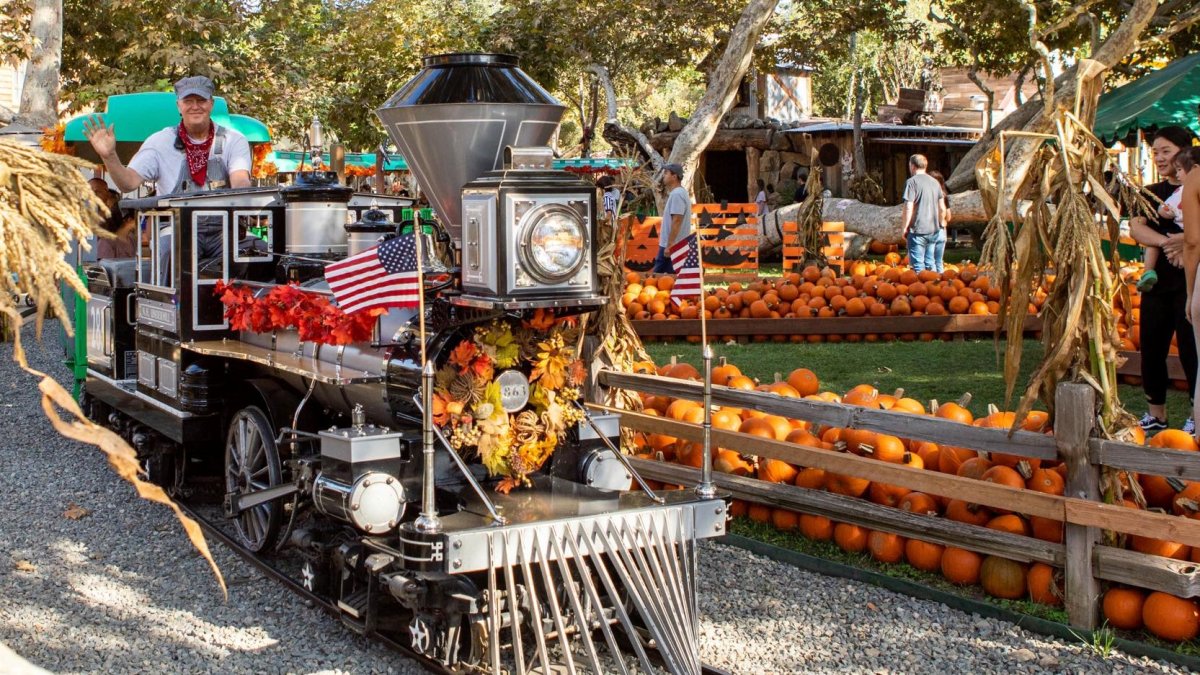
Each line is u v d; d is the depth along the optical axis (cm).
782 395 679
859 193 2875
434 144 537
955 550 581
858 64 4000
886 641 523
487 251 477
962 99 4238
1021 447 562
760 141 3155
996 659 503
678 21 2619
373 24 2764
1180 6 2288
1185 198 686
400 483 499
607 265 746
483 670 482
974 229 2558
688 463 714
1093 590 523
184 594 604
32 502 787
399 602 514
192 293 694
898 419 618
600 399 749
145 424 771
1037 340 1262
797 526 663
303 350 608
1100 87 579
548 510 480
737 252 1980
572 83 3547
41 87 1617
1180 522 487
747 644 521
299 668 506
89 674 498
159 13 2267
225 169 841
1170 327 799
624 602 521
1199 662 485
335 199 680
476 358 510
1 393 1199
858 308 1316
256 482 650
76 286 277
